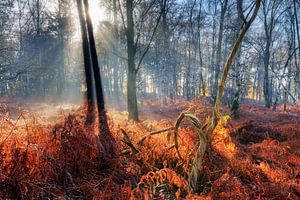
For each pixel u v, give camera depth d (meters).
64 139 3.66
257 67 31.88
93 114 5.82
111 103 23.06
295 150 6.70
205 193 3.53
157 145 4.62
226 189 3.57
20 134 3.77
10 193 2.77
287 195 3.71
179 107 16.22
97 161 3.87
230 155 4.95
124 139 4.93
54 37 31.30
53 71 32.31
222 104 20.91
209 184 3.86
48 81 34.03
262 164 4.78
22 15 28.55
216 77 21.11
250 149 6.46
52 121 5.72
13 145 3.20
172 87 26.38
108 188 3.11
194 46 29.80
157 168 4.11
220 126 5.02
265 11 22.25
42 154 3.20
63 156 3.38
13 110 10.48
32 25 29.56
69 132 3.82
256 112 16.72
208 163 4.16
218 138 5.14
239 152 5.60
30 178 2.97
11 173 2.87
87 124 5.05
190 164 4.03
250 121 11.10
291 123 11.04
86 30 7.73
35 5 29.27
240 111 15.33
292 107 23.20
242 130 8.88
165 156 4.54
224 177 3.72
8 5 23.03
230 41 24.73
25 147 3.29
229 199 3.33
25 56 26.48
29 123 4.25
